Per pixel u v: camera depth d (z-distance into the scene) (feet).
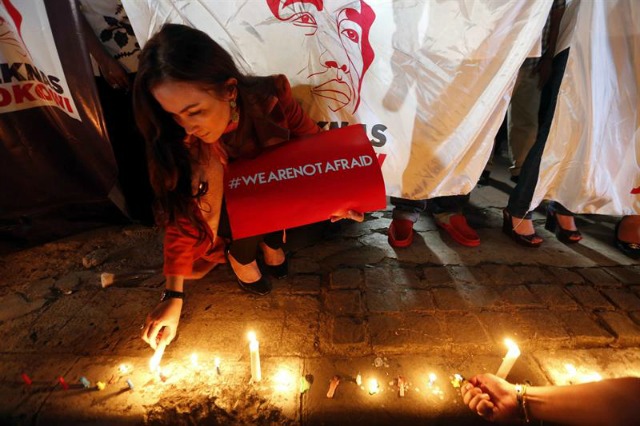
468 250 7.81
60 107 6.74
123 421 4.41
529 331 5.58
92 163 7.39
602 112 6.11
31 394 4.75
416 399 4.64
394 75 5.82
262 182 4.39
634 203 6.91
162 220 4.83
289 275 7.06
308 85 5.96
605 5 5.47
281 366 5.10
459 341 5.41
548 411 4.00
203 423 4.38
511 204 7.83
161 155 4.00
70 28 6.15
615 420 3.60
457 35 5.45
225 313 6.10
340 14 5.44
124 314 6.14
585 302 6.16
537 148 6.89
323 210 4.48
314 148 4.59
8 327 5.88
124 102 7.63
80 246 8.23
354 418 4.43
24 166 7.06
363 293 6.48
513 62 5.59
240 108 4.23
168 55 3.33
